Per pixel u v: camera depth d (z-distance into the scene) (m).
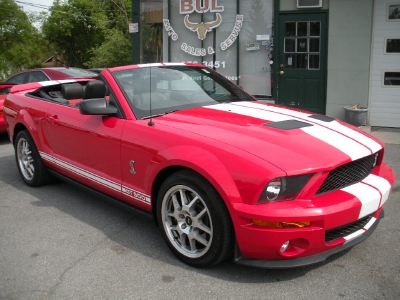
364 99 8.52
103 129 4.04
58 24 47.00
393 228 4.04
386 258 3.48
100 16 44.91
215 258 3.19
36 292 3.15
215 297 3.00
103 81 4.24
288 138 3.26
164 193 3.46
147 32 10.59
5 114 5.82
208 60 9.95
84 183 4.54
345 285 3.10
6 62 46.03
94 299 3.04
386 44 8.19
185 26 10.03
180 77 4.54
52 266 3.51
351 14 8.28
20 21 46.72
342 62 8.54
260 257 3.01
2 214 4.66
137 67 4.44
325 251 3.07
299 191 2.92
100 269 3.44
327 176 3.03
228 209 2.99
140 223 4.35
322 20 8.59
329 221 2.91
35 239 4.02
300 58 8.92
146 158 3.59
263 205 2.88
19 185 5.66
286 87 9.15
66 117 4.59
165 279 3.26
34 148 5.29
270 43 9.27
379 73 8.34
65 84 5.25
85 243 3.92
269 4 9.10
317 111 8.96
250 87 9.66
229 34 9.63
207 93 4.45
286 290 3.06
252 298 2.98
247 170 2.93
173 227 3.52
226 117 3.76
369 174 3.49
